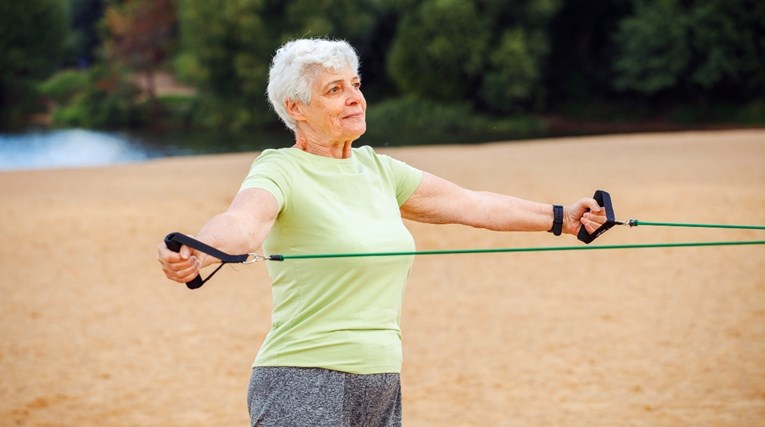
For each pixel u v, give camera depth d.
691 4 56.66
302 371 3.47
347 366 3.46
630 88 59.56
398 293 3.62
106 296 12.17
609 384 8.16
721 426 7.00
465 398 7.86
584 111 59.69
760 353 8.98
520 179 23.34
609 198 3.97
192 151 45.91
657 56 56.56
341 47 3.63
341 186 3.61
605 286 12.03
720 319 10.30
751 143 30.95
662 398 7.74
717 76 55.03
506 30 57.56
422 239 15.59
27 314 11.31
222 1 59.50
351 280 3.49
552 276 12.70
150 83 64.50
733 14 55.03
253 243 3.28
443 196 3.93
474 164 27.25
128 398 8.11
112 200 21.06
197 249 3.07
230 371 8.87
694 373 8.41
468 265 13.52
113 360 9.32
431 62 57.59
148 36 65.62
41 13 66.88
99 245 15.76
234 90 61.12
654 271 12.81
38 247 15.69
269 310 11.27
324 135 3.63
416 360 9.03
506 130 55.62
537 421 7.25
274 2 60.50
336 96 3.59
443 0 56.31
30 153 46.22
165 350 9.65
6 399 8.11
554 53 60.84
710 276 12.38
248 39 59.06
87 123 62.31
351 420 3.52
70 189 23.22
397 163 3.88
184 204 20.25
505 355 9.12
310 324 3.50
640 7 57.66
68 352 9.64
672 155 28.03
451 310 10.99
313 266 3.51
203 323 10.71
